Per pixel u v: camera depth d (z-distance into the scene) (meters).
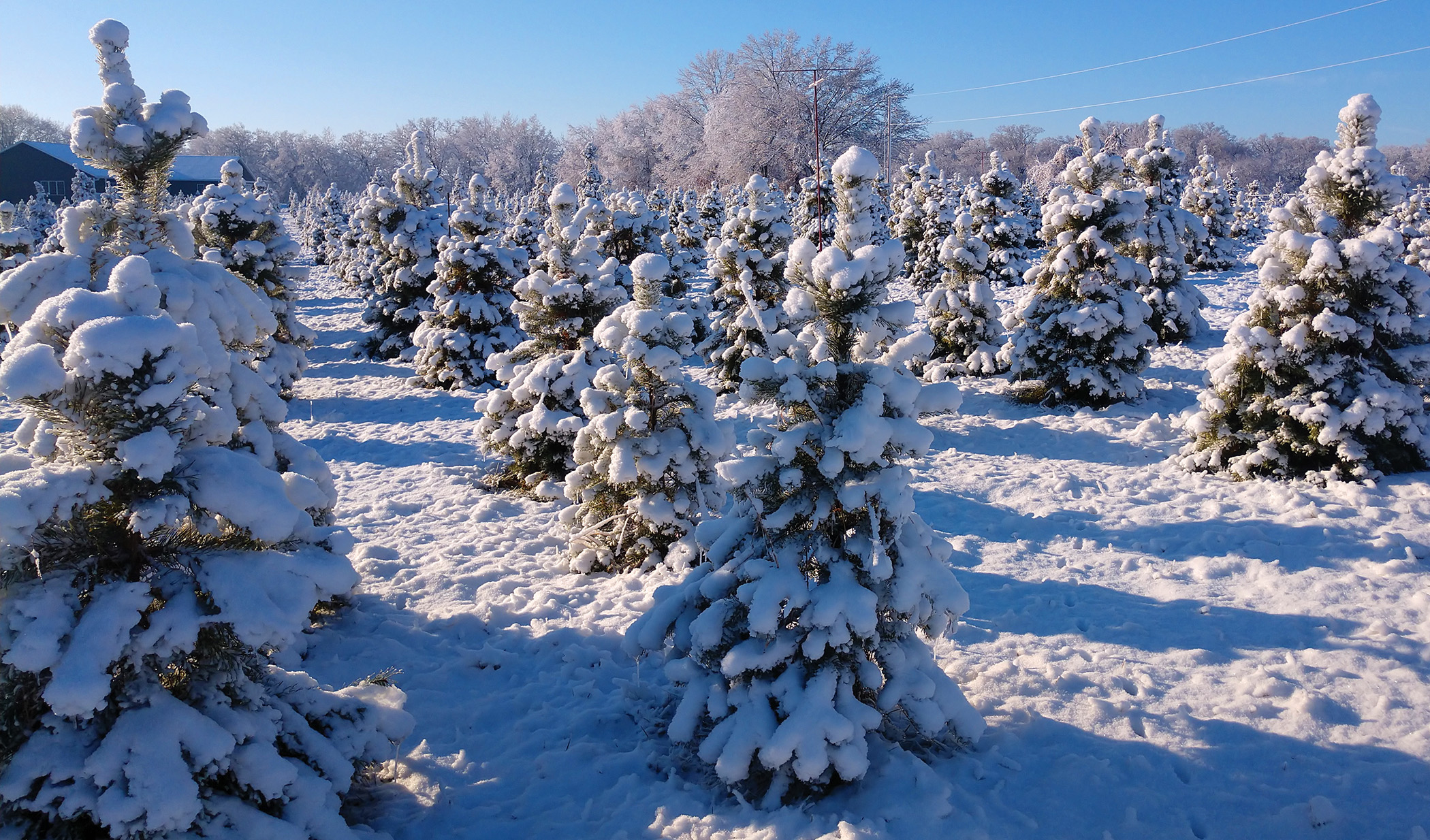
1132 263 13.77
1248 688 5.25
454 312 17.33
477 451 12.74
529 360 10.61
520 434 10.20
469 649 6.39
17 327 5.17
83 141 5.69
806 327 4.75
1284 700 5.11
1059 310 14.05
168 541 3.74
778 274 15.04
